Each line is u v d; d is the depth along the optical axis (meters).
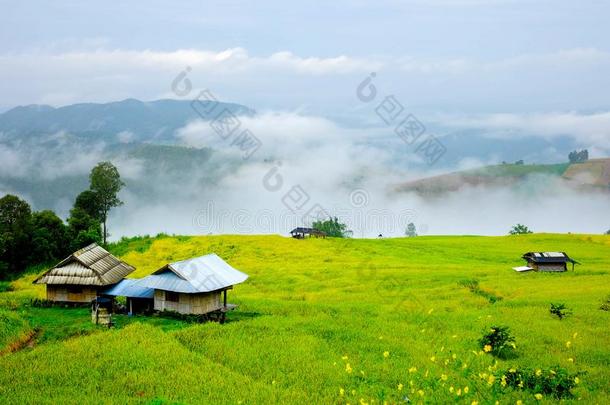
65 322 46.66
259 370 31.88
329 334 39.41
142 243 101.69
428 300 54.44
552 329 40.25
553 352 35.06
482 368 31.55
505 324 42.00
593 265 80.12
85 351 34.25
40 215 92.50
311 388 29.03
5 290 72.62
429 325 42.59
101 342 36.19
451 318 44.78
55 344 36.84
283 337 38.22
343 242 106.75
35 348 37.44
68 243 94.19
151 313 49.31
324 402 26.81
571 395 26.27
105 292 51.16
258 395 27.66
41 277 53.59
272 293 62.19
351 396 27.53
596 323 41.97
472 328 41.34
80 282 52.53
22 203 89.75
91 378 29.92
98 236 96.25
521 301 50.72
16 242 85.88
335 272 73.62
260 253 91.94
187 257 90.00
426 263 85.12
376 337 38.66
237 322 42.38
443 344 37.00
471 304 52.25
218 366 32.00
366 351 35.62
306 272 74.44
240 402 25.89
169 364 32.06
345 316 45.75
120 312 50.97
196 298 46.84
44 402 26.30
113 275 54.72
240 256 90.06
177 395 27.72
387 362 33.06
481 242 113.12
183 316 46.69
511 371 27.72
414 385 28.09
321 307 50.47
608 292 54.75
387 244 106.69
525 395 26.00
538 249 101.75
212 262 51.66
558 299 51.72
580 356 33.84
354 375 30.81
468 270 73.62
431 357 31.91
